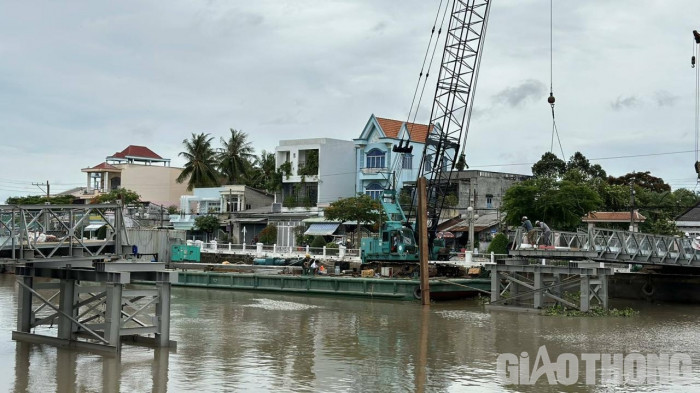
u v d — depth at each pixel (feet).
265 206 321.73
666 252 156.76
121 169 386.11
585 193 204.13
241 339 104.83
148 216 313.32
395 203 195.52
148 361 86.17
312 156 292.20
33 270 96.99
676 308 155.43
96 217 302.86
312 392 74.02
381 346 101.04
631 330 118.62
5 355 87.76
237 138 357.20
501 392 75.51
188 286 186.70
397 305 153.48
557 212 202.69
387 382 78.95
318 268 186.70
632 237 152.05
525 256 148.46
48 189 333.42
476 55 188.34
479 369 86.28
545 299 156.97
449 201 264.72
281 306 148.97
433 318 131.85
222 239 297.74
